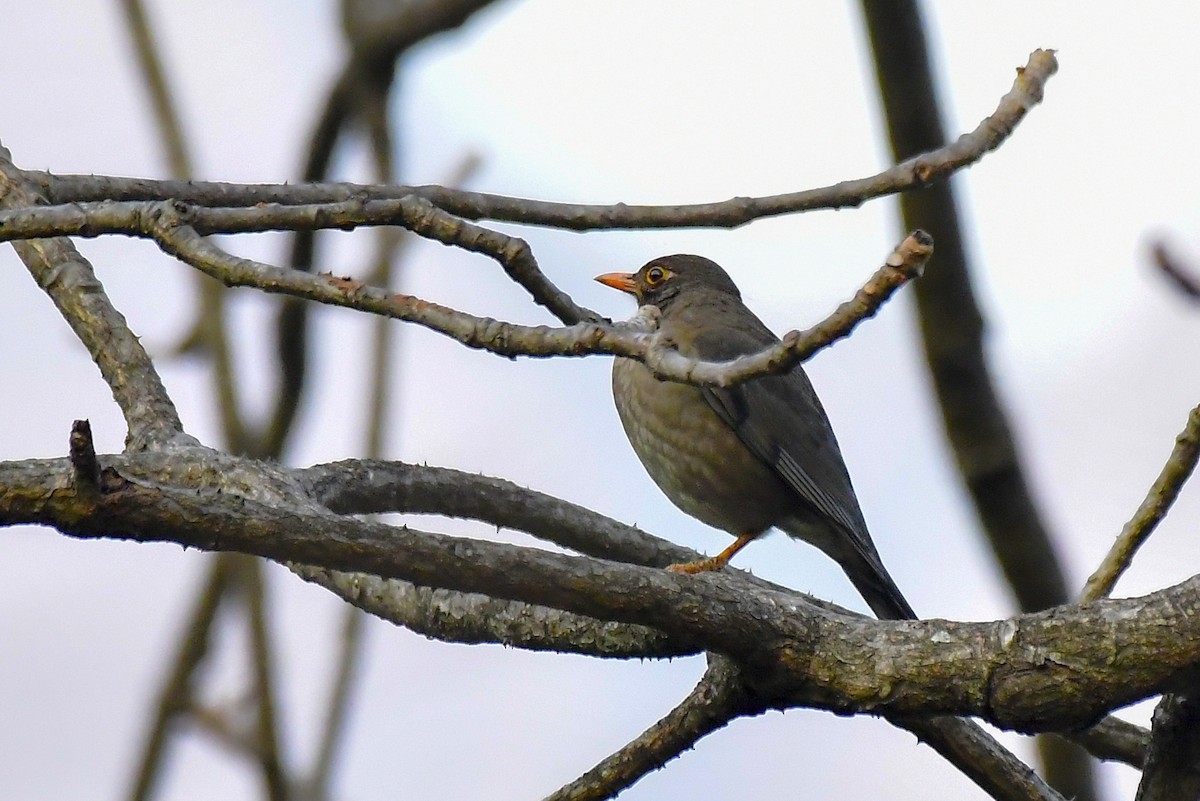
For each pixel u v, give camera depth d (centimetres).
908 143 1176
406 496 983
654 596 761
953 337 1205
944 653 753
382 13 1398
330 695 1255
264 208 842
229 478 898
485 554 737
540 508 1024
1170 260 650
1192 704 784
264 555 709
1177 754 795
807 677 778
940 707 754
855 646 773
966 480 1243
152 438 950
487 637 860
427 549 727
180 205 822
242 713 1279
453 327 770
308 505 805
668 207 938
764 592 795
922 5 1152
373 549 718
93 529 689
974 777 922
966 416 1226
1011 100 890
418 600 873
